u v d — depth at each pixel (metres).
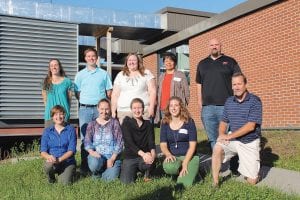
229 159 6.71
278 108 11.00
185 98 7.59
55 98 7.32
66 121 7.33
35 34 11.16
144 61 19.14
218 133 7.19
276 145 8.84
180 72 7.62
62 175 6.61
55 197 5.67
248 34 12.23
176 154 6.61
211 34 14.04
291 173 7.09
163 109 7.38
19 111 10.86
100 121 6.94
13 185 6.57
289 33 10.63
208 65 7.34
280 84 10.94
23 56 10.99
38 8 15.75
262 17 11.64
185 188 5.91
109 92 7.60
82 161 7.33
